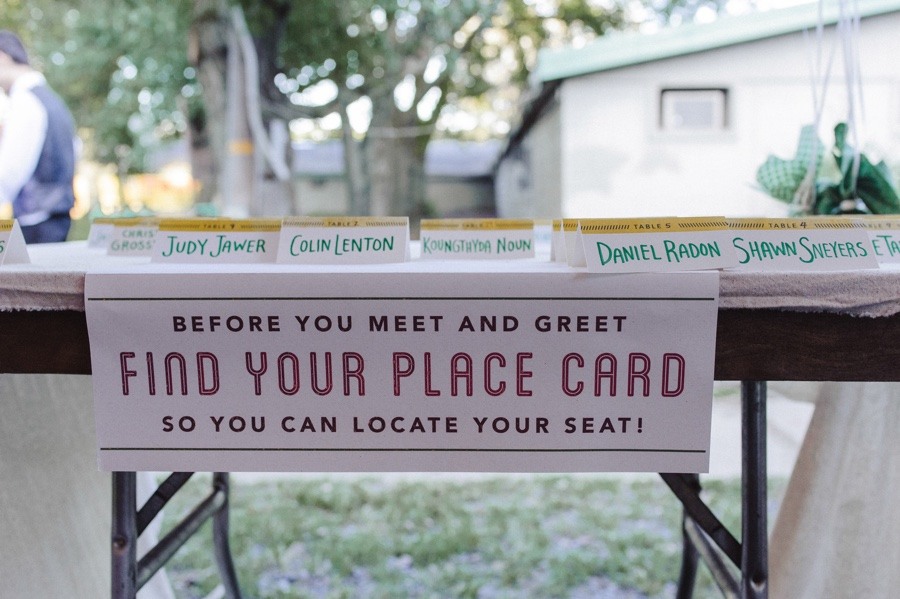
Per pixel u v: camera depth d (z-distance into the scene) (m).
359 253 0.66
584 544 1.91
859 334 0.57
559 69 5.12
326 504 2.21
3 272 0.60
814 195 1.06
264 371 0.60
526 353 0.59
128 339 0.60
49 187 1.80
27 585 0.92
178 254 0.68
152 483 1.30
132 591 0.77
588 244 0.58
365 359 0.59
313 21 7.45
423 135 8.59
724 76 5.02
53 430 0.99
